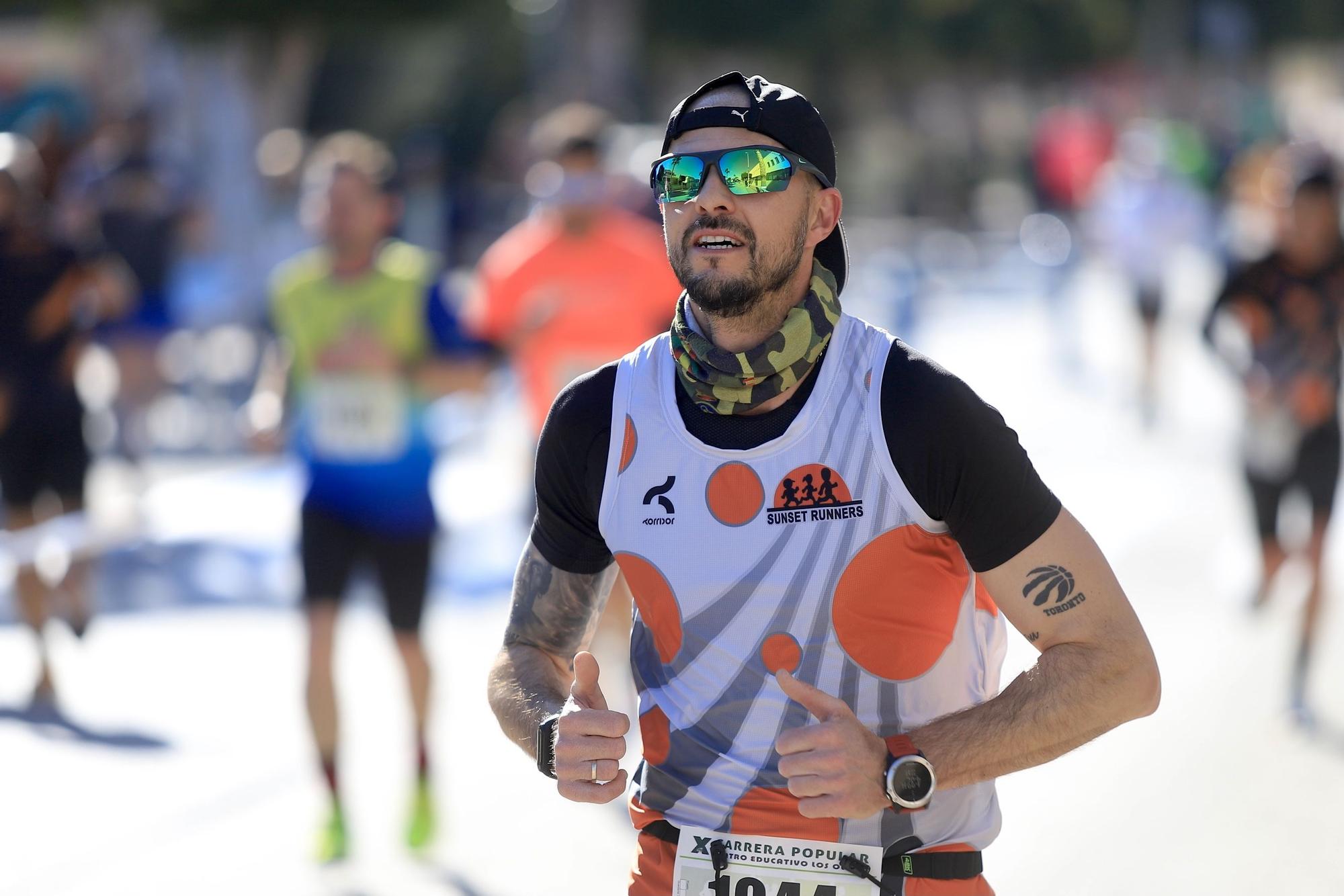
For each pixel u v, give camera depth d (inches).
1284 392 962.1
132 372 1530.5
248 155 2305.6
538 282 910.4
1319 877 692.1
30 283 1077.1
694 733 382.3
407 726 954.7
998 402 2060.8
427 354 789.2
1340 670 993.5
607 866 747.4
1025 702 365.1
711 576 373.4
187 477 1641.2
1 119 2630.4
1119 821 765.9
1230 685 966.4
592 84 3341.5
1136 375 2277.3
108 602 1234.0
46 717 984.3
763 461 370.6
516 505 1505.9
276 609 1229.1
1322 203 961.5
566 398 398.9
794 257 374.6
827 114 5580.7
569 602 417.4
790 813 375.6
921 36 5147.6
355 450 773.9
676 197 376.2
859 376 371.2
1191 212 1903.3
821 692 356.2
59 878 735.7
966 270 3973.9
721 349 368.5
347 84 4345.5
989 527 364.8
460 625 1161.4
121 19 2346.2
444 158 3855.8
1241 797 788.6
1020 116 7367.1
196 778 876.0
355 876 737.0
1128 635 368.5
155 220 1587.1
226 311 2126.0
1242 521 1392.7
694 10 4266.7
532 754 394.0
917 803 355.3
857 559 367.2
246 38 2207.2
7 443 1071.6
